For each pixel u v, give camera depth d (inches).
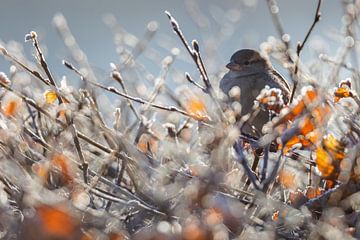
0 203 262.7
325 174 303.7
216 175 275.0
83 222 259.0
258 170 334.0
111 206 290.2
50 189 287.7
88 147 324.2
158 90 368.5
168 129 331.6
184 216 270.4
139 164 290.8
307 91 311.1
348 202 293.6
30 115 320.5
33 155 306.3
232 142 291.3
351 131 312.8
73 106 318.3
